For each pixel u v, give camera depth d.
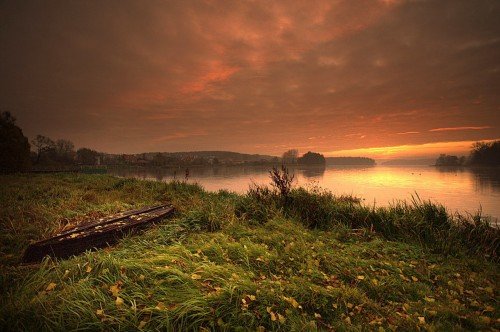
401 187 34.62
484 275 5.12
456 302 4.12
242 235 6.58
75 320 3.11
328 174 80.19
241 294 3.71
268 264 4.96
